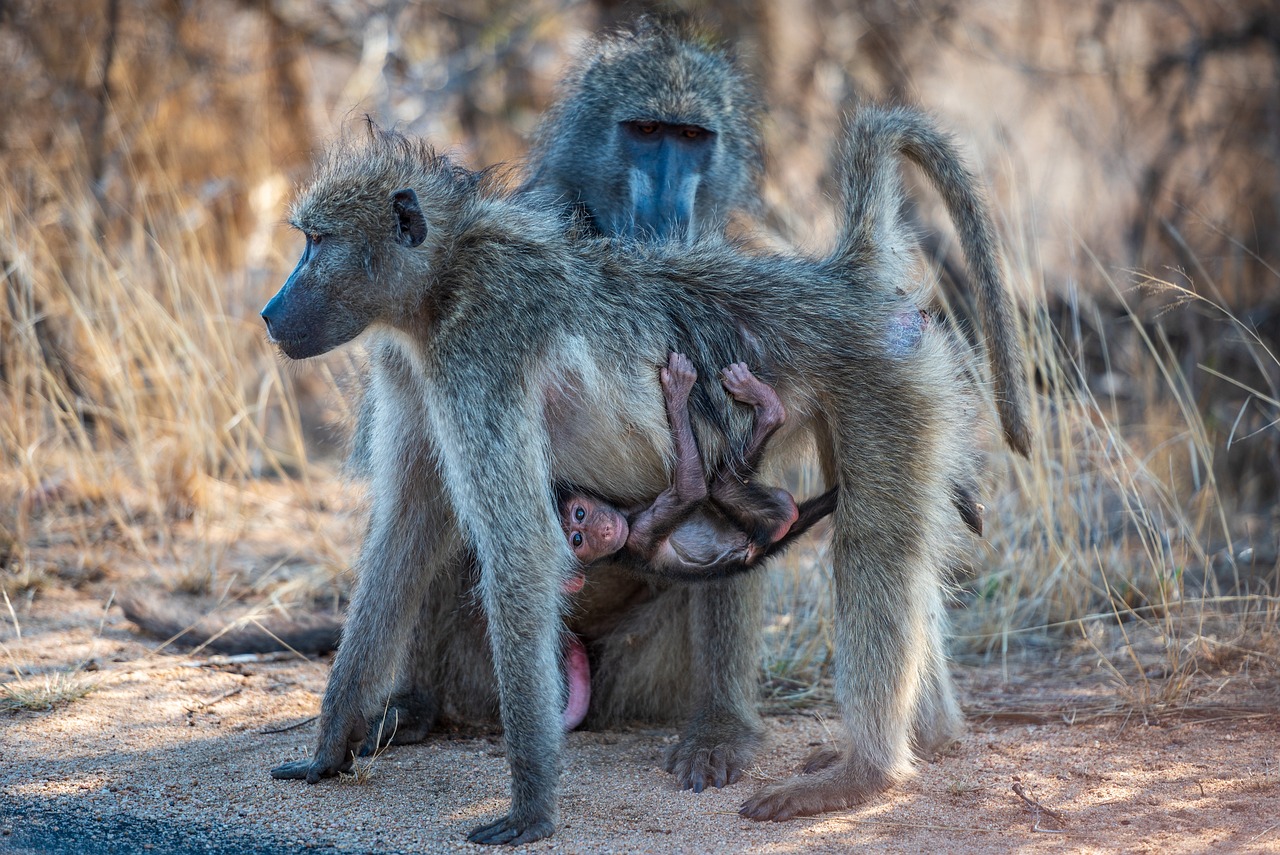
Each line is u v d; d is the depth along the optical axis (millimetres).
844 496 7281
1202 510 10867
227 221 14961
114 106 14938
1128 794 6992
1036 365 11938
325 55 17578
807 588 10234
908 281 8109
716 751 7500
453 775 7328
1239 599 9711
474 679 8297
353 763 7242
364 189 6961
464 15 17156
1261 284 15016
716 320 7383
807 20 17812
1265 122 16172
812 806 6832
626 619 8352
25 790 6871
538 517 6734
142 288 12094
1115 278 15109
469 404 6754
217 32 16516
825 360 7340
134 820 6574
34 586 9961
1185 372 13734
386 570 7348
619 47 9898
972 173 8195
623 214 9664
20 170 13383
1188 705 8297
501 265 6980
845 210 7809
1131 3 17297
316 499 12203
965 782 7246
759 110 10320
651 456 7422
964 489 7938
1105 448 10352
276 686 8602
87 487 11555
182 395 11758
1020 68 17266
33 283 11875
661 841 6469
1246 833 6453
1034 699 8680
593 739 8180
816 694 8977
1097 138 16922
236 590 10336
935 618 7781
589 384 7047
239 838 6410
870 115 7977
